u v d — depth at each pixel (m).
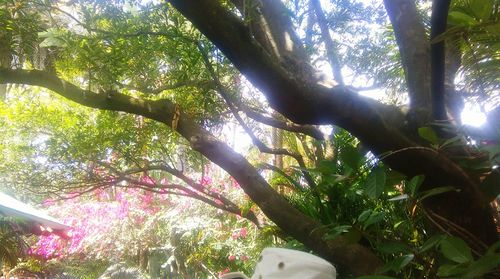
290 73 2.51
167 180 6.84
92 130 4.37
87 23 3.69
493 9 2.10
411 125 2.65
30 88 5.02
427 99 2.69
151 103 3.34
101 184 4.28
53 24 4.09
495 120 2.28
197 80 3.94
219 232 7.62
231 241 7.33
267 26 3.14
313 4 3.54
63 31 3.74
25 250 7.26
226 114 4.50
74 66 3.74
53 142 4.39
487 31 2.10
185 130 3.24
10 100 4.96
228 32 2.37
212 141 3.12
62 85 3.40
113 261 8.38
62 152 4.35
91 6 3.85
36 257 8.35
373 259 2.79
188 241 7.77
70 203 8.60
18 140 4.90
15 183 4.67
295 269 2.15
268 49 3.03
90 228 8.31
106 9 3.66
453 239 1.97
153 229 8.15
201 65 3.94
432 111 2.50
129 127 4.38
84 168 4.36
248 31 2.38
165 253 8.13
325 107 2.43
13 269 8.02
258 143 3.94
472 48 2.45
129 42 3.63
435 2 2.06
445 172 2.37
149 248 8.16
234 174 3.07
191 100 4.26
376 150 2.46
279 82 2.42
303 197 3.50
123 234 8.27
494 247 1.88
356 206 3.17
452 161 2.39
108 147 4.37
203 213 7.83
